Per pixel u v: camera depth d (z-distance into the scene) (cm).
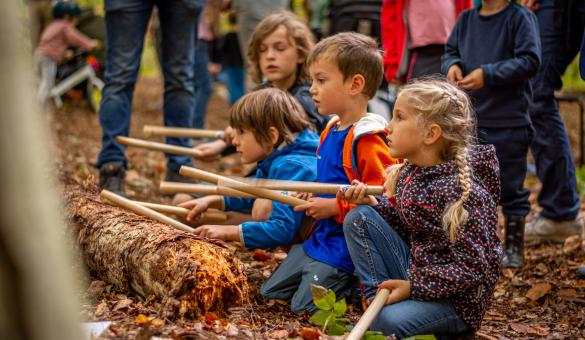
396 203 343
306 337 310
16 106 187
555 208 540
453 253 314
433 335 309
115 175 546
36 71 988
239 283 342
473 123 356
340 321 336
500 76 458
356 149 379
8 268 185
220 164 840
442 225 318
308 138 423
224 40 927
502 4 481
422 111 322
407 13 539
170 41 576
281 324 345
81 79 1033
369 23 661
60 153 722
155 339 283
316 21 902
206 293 322
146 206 420
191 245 332
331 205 375
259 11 701
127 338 283
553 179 538
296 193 404
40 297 186
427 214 321
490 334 363
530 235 553
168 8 568
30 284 185
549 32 523
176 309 314
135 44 552
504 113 477
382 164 373
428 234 326
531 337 362
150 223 365
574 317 394
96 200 408
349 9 666
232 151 525
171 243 334
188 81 585
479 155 334
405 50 544
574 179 541
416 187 327
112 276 362
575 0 512
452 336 330
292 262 390
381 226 345
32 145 189
